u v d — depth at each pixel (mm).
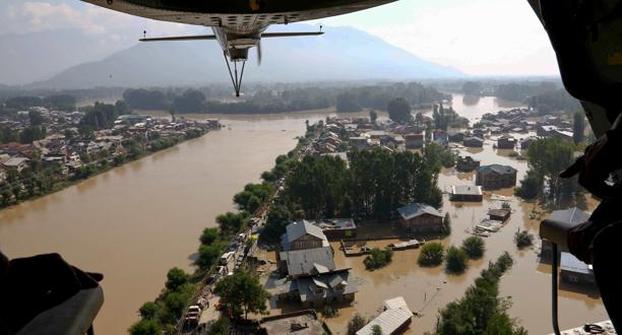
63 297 3127
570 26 2928
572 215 36312
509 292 40469
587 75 2934
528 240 50750
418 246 51469
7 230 60594
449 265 46375
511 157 93188
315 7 8133
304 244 48188
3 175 84000
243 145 117312
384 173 59781
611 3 2650
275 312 38719
